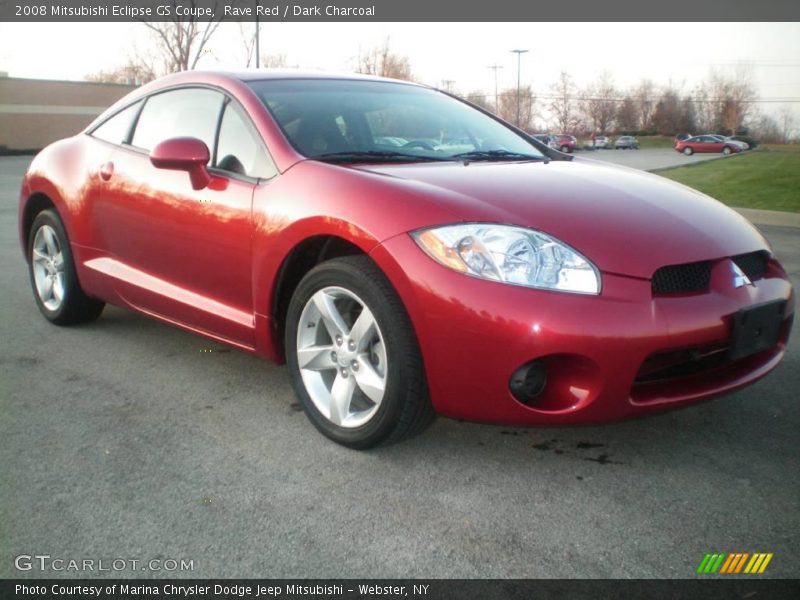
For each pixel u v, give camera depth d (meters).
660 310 2.44
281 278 2.99
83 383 3.50
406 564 2.11
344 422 2.79
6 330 4.33
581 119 97.38
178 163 3.12
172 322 3.62
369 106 3.58
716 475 2.62
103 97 42.38
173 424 3.05
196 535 2.25
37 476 2.60
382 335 2.60
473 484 2.55
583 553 2.16
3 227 8.54
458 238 2.48
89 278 4.03
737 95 96.75
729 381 2.70
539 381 2.48
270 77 3.59
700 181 17.41
